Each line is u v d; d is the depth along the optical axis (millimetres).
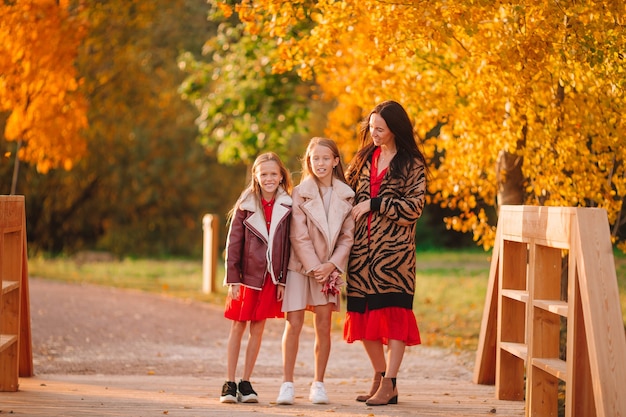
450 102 11328
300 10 10148
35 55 15969
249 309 7836
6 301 8516
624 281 21062
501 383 8547
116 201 39875
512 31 9555
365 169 8141
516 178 11836
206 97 21875
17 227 8461
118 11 20938
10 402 7488
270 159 7902
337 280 7754
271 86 20125
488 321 9617
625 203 13359
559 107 10461
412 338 7848
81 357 12781
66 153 17859
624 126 10062
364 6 9641
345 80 13672
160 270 28453
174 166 39688
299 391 9039
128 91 28844
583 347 6258
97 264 30922
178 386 9398
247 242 7852
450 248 41688
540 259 7211
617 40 8930
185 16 28375
